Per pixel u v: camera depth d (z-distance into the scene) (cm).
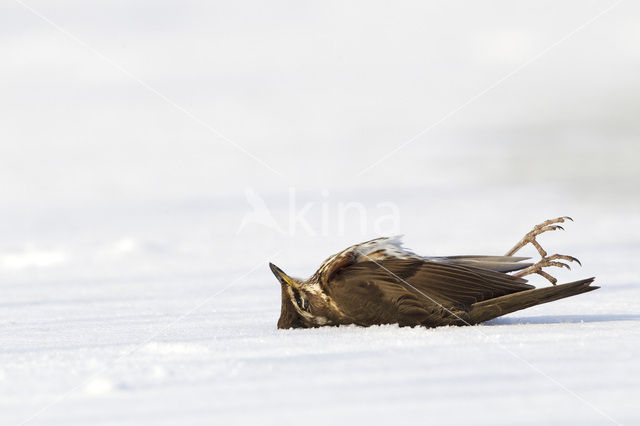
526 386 1440
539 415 1287
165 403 1371
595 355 1672
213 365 1633
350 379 1498
